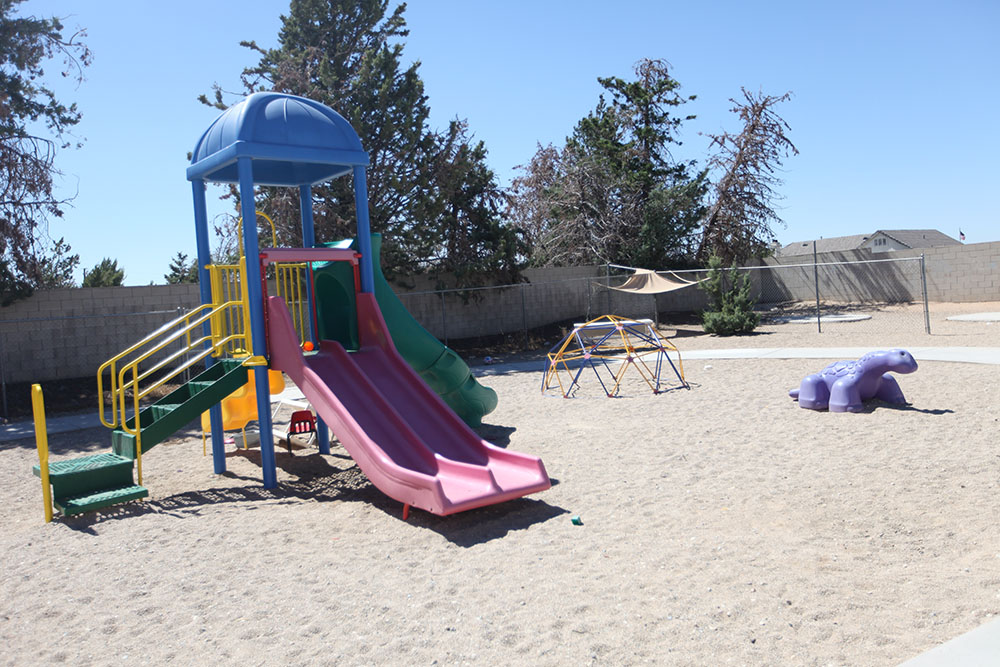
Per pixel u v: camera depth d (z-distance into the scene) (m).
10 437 12.15
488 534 5.84
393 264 21.39
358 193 8.57
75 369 17.16
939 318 22.47
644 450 8.47
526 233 24.95
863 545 5.09
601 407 11.75
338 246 9.02
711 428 9.39
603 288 27.83
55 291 16.98
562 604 4.32
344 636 4.07
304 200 9.89
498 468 6.86
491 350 22.94
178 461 9.66
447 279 23.67
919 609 3.98
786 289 32.69
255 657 3.88
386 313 9.75
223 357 9.35
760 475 7.05
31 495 8.20
